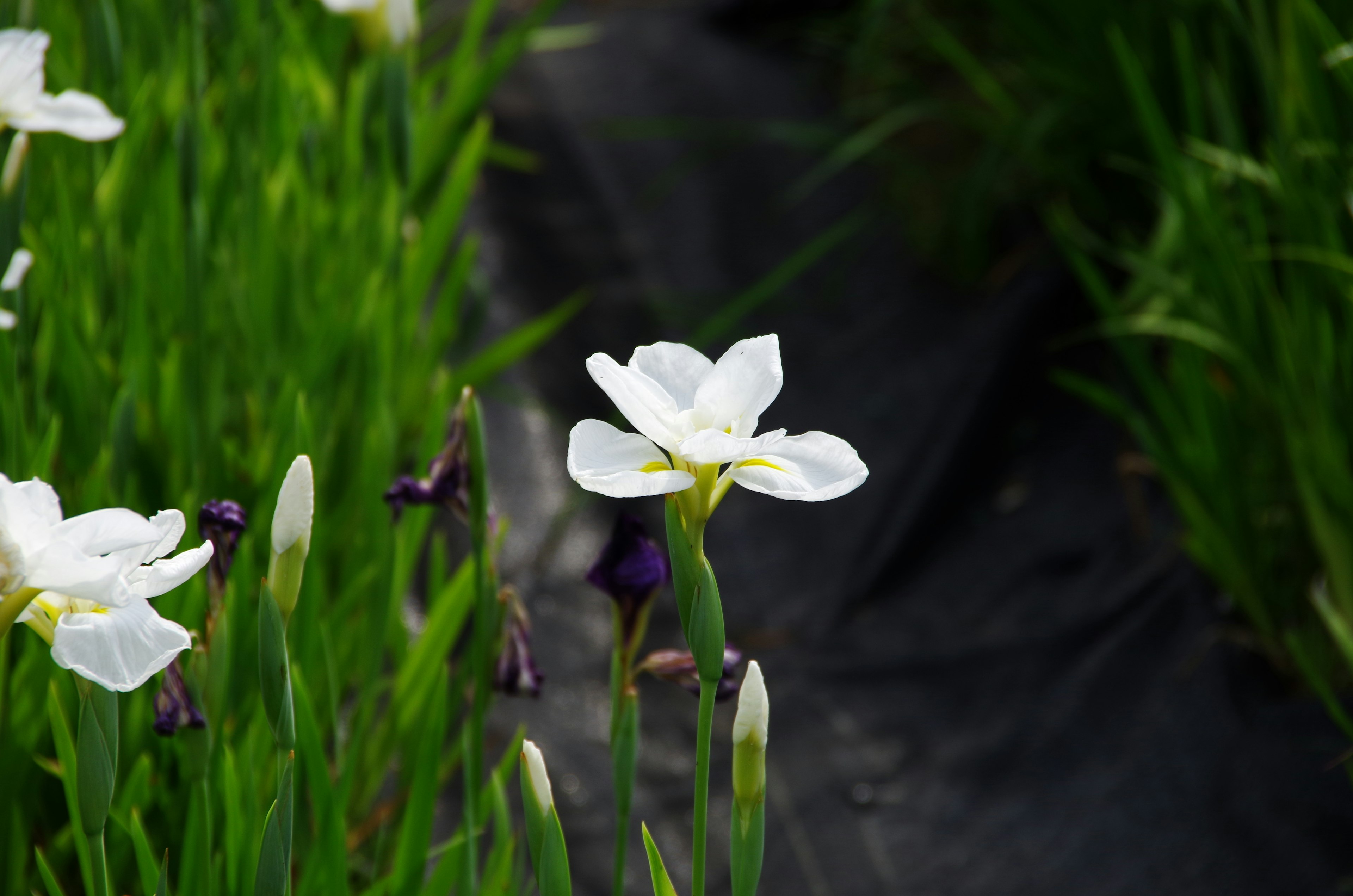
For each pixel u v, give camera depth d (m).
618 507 3.72
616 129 5.22
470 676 1.96
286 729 1.71
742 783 1.67
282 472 2.02
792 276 4.46
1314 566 2.86
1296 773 2.64
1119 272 4.13
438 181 3.56
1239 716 2.84
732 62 5.74
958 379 4.03
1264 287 2.67
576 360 4.24
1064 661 3.17
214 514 1.76
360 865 2.23
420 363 3.06
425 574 3.29
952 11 4.93
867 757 2.97
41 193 2.49
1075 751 2.91
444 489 1.88
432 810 1.92
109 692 1.66
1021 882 2.62
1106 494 3.63
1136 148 3.85
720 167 5.09
